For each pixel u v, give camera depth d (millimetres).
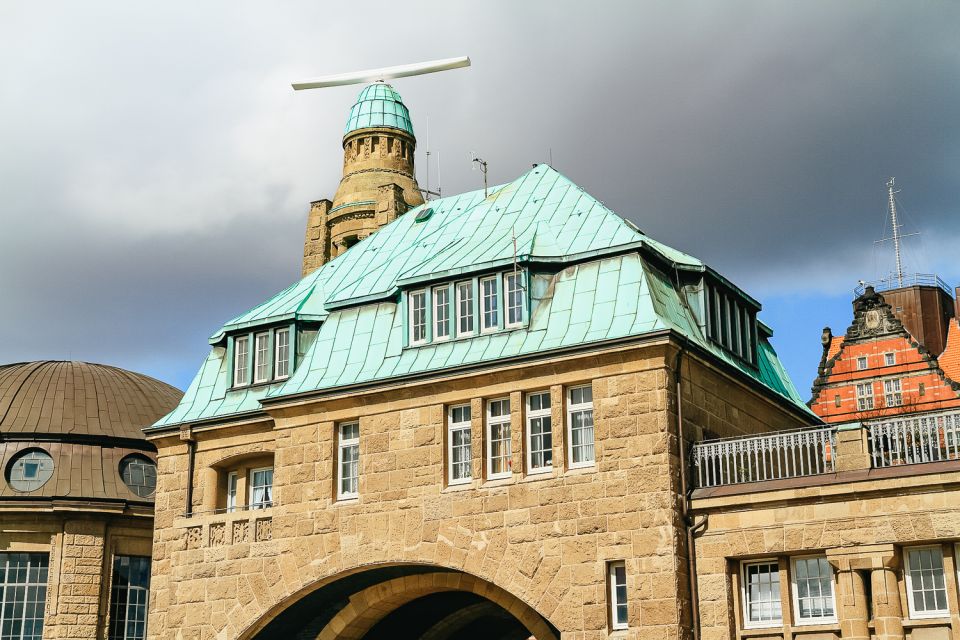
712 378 31688
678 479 29016
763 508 28281
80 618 43938
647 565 28453
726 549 28453
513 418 30781
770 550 28000
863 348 52094
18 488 45062
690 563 28688
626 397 29609
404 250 37906
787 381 38562
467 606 36906
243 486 36094
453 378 31531
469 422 31719
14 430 46156
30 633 43781
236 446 36000
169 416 37594
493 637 40844
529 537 29906
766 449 34000
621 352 29703
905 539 26625
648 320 29969
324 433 33375
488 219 36625
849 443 28047
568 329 30938
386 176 64250
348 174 64750
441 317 33062
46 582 44281
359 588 34031
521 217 35562
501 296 32156
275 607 33062
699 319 32719
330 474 33000
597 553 29062
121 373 51594
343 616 34188
